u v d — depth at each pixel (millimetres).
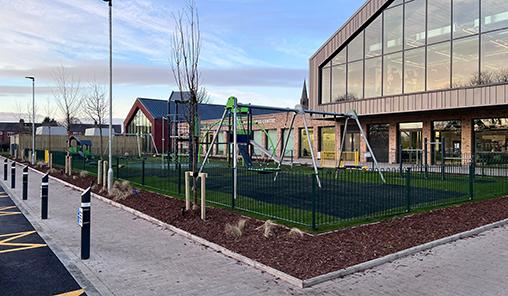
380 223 8062
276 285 5004
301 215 8867
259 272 5480
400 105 22984
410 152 25078
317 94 28438
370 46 25188
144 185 14617
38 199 12578
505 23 18984
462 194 12156
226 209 9617
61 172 21469
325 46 27750
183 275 5398
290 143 35000
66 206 11227
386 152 26422
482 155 18391
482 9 19906
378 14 24672
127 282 5164
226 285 5016
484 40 19781
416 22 22734
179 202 10680
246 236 7094
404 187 13836
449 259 6082
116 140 48781
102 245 6945
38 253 6531
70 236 7695
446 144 23172
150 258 6176
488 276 5352
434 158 23625
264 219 8422
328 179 16094
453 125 22844
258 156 36062
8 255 6422
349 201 10773
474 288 4934
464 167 18359
